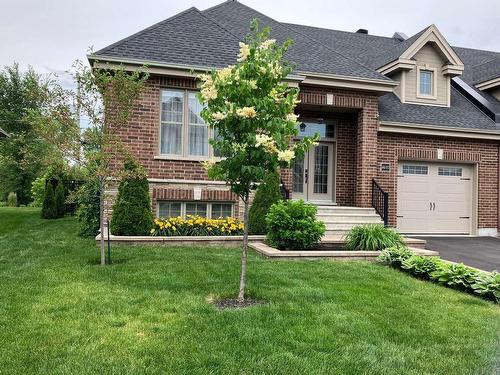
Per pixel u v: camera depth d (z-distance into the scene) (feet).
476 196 46.42
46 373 10.57
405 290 19.69
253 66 16.21
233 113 15.89
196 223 32.37
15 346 12.08
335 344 12.87
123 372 10.68
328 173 43.80
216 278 20.33
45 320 14.17
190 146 35.76
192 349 12.11
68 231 37.63
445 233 46.11
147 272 21.06
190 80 35.24
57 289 17.80
